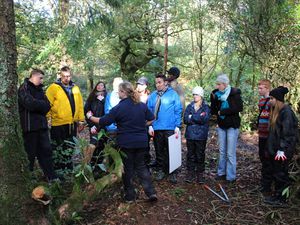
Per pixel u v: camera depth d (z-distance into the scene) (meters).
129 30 12.16
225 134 5.40
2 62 3.47
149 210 4.41
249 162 6.43
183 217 4.27
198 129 5.23
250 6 8.75
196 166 5.33
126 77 13.72
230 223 4.12
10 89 3.54
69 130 5.33
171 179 5.30
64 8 8.18
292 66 7.90
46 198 3.65
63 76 5.32
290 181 4.70
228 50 9.42
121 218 4.21
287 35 7.97
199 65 10.77
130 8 11.52
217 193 4.96
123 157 4.42
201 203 4.65
